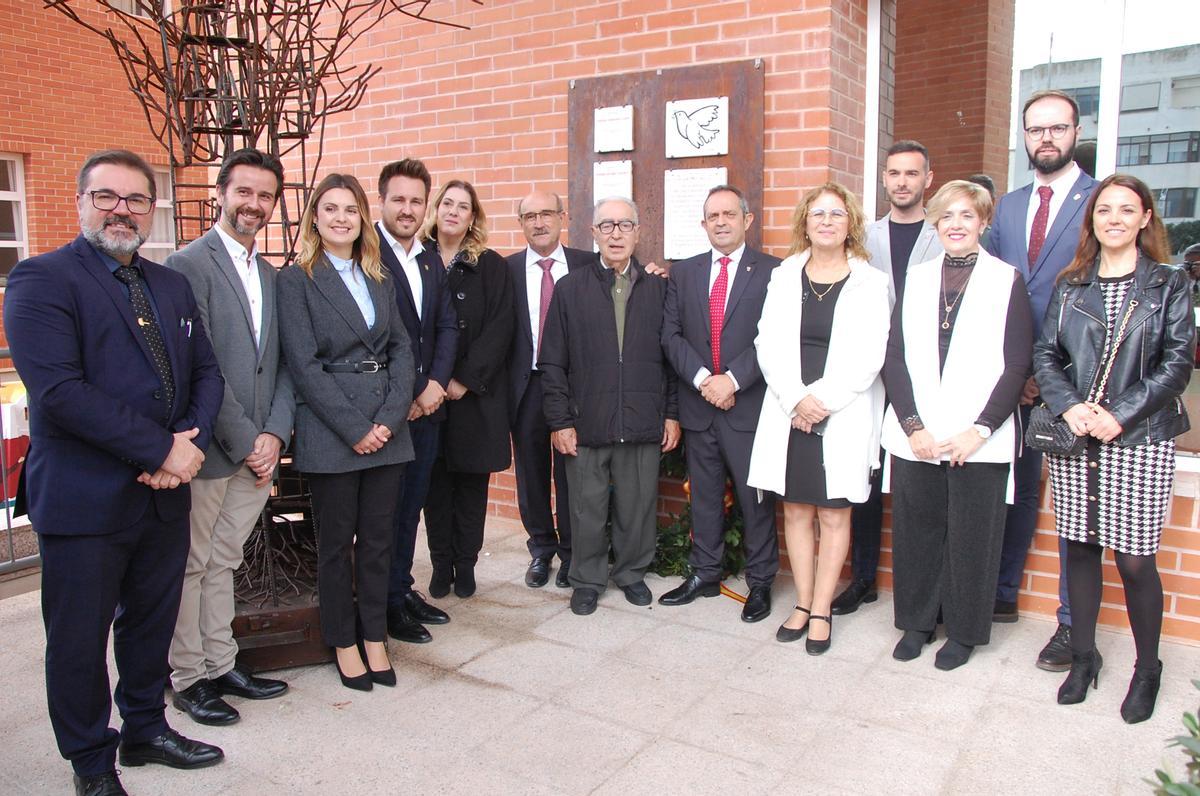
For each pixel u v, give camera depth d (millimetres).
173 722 2998
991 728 2951
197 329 2664
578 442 3914
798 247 3615
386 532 3229
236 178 2881
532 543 4375
